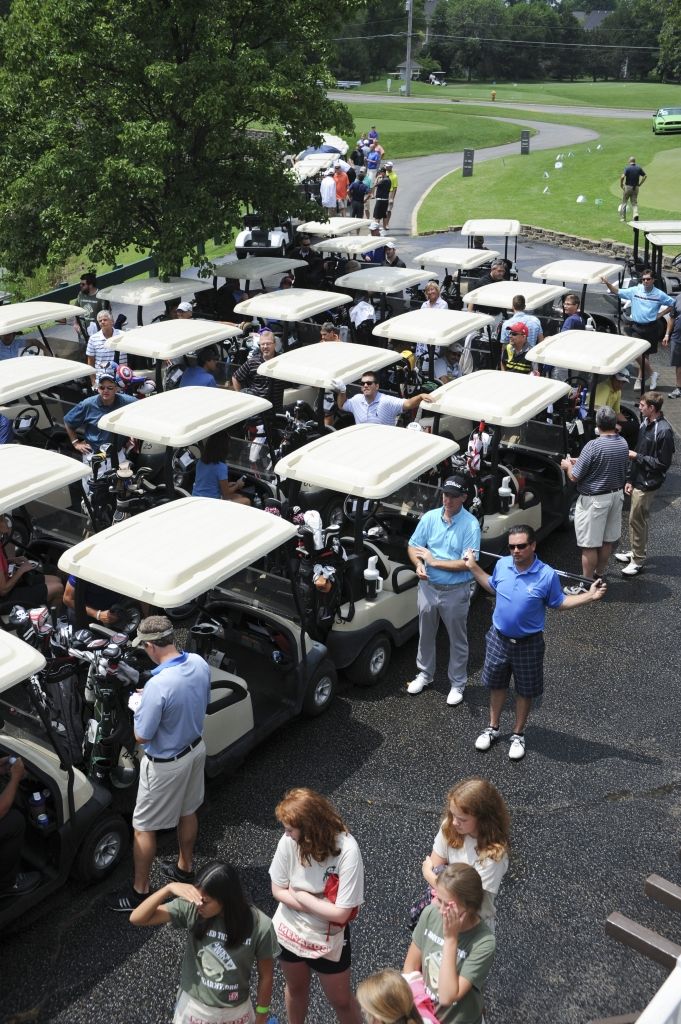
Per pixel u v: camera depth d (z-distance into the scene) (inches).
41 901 211.0
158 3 602.5
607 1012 184.2
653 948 169.0
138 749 227.5
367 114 2391.7
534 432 378.3
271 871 160.1
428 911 154.9
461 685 283.1
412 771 254.8
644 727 274.4
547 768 256.2
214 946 145.3
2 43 657.6
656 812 239.8
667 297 529.0
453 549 264.4
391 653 305.6
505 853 159.8
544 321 527.2
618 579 363.6
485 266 660.1
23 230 696.4
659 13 4611.2
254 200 680.4
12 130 662.5
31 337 540.7
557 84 4323.3
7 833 187.6
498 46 4704.7
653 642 319.0
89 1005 185.6
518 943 200.7
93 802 209.3
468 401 333.7
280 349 506.9
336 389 373.4
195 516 251.4
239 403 340.8
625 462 329.1
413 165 1605.6
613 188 1195.9
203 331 442.0
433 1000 145.8
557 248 968.9
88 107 632.4
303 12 650.2
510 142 1909.4
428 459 291.1
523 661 247.4
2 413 406.9
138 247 675.4
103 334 487.5
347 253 682.2
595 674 301.3
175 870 217.8
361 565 284.0
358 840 230.1
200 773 205.9
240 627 273.4
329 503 353.4
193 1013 147.1
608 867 221.9
